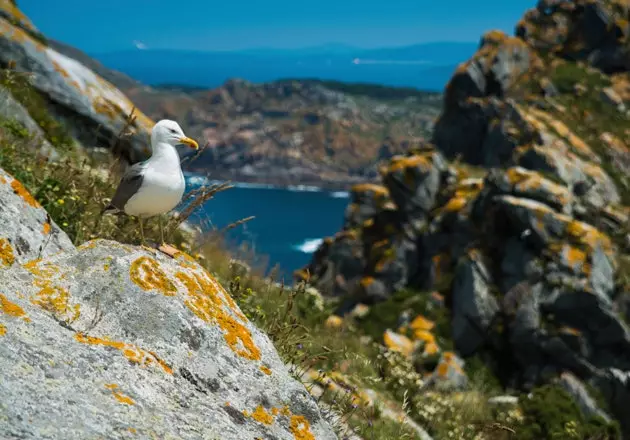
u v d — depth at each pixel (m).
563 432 10.29
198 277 4.39
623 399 25.22
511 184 31.22
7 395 2.87
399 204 37.84
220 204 190.38
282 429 3.78
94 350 3.47
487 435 9.52
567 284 27.44
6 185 4.81
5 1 12.77
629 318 27.30
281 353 6.20
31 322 3.44
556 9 53.78
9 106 10.27
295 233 144.75
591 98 46.81
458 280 29.78
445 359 26.27
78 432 2.88
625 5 52.09
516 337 27.47
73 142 11.36
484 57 47.78
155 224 6.79
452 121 45.62
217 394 3.74
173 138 4.42
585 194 35.56
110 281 3.96
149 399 3.36
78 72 12.27
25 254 4.45
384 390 8.98
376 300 35.44
